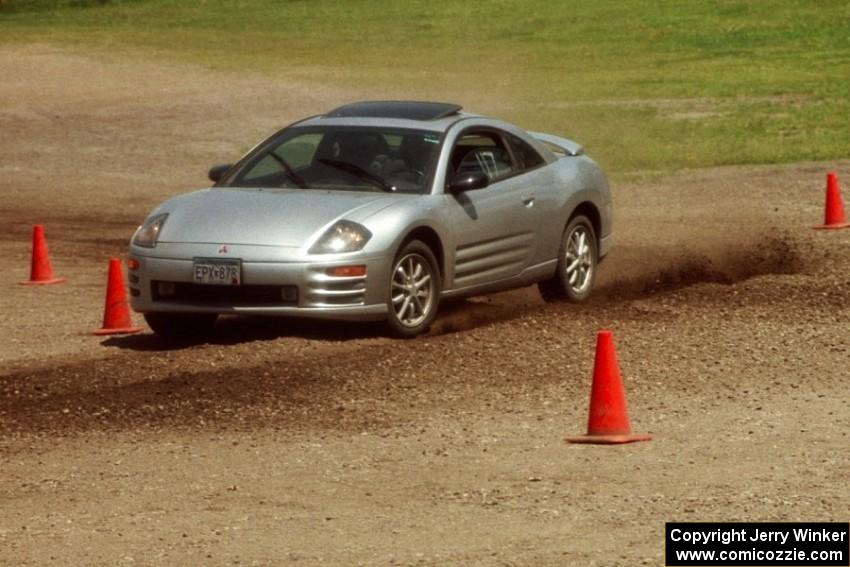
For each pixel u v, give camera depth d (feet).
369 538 63.62
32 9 638.12
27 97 371.15
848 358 100.58
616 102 346.74
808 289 129.90
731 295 128.16
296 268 104.01
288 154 117.91
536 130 302.04
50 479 74.38
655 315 118.83
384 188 112.98
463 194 114.93
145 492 71.67
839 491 69.46
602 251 131.34
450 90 381.40
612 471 73.77
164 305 107.55
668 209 195.62
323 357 102.68
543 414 86.38
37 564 60.85
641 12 545.85
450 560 60.39
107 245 176.45
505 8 579.89
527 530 64.44
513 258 119.75
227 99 365.61
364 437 81.71
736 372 96.78
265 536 64.13
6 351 108.37
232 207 109.60
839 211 173.78
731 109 325.01
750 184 217.77
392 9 596.29
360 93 376.07
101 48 488.02
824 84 365.61
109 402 90.99
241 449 79.61
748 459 75.56
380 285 106.52
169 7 632.38
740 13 526.98
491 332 111.75
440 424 84.33
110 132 314.55
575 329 112.78
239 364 100.89
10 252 170.71
